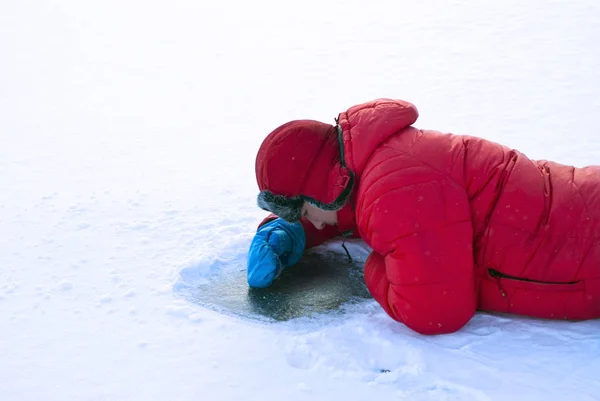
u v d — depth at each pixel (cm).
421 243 262
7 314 311
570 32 843
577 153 471
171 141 586
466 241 265
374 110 288
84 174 505
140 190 458
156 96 759
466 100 621
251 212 407
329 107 655
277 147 280
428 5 1106
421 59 796
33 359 277
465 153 277
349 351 273
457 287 265
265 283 327
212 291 328
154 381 261
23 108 739
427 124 560
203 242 371
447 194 266
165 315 306
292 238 341
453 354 264
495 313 292
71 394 255
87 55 1002
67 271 347
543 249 269
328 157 284
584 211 268
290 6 1231
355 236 372
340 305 312
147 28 1173
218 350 278
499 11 1004
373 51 862
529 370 254
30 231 398
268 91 735
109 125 653
